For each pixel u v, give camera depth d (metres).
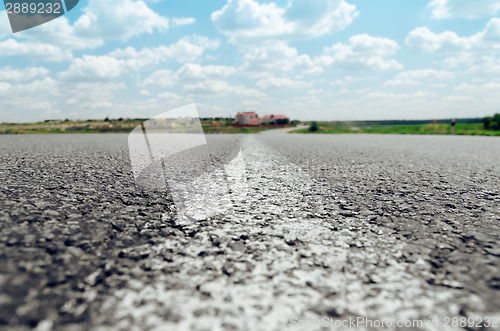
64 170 5.22
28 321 1.25
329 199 3.60
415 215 2.96
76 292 1.48
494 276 1.75
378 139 19.59
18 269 1.67
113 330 1.21
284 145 13.53
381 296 1.53
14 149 9.12
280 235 2.39
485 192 3.97
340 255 2.03
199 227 2.55
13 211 2.72
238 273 1.74
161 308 1.37
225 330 1.23
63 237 2.17
